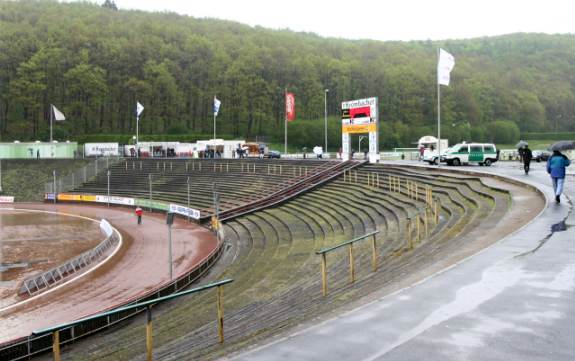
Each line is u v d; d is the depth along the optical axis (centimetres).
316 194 4391
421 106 12862
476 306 810
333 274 1747
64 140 11044
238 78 12781
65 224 4622
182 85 12988
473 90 13175
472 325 730
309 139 11831
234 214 4281
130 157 7675
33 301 2270
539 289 884
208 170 6391
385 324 749
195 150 8044
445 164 4800
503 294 865
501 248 1209
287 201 4422
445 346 661
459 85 12800
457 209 2461
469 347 655
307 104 13138
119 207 5850
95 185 6844
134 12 16512
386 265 1550
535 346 652
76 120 11906
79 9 15025
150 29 13875
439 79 4175
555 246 1204
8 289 2481
